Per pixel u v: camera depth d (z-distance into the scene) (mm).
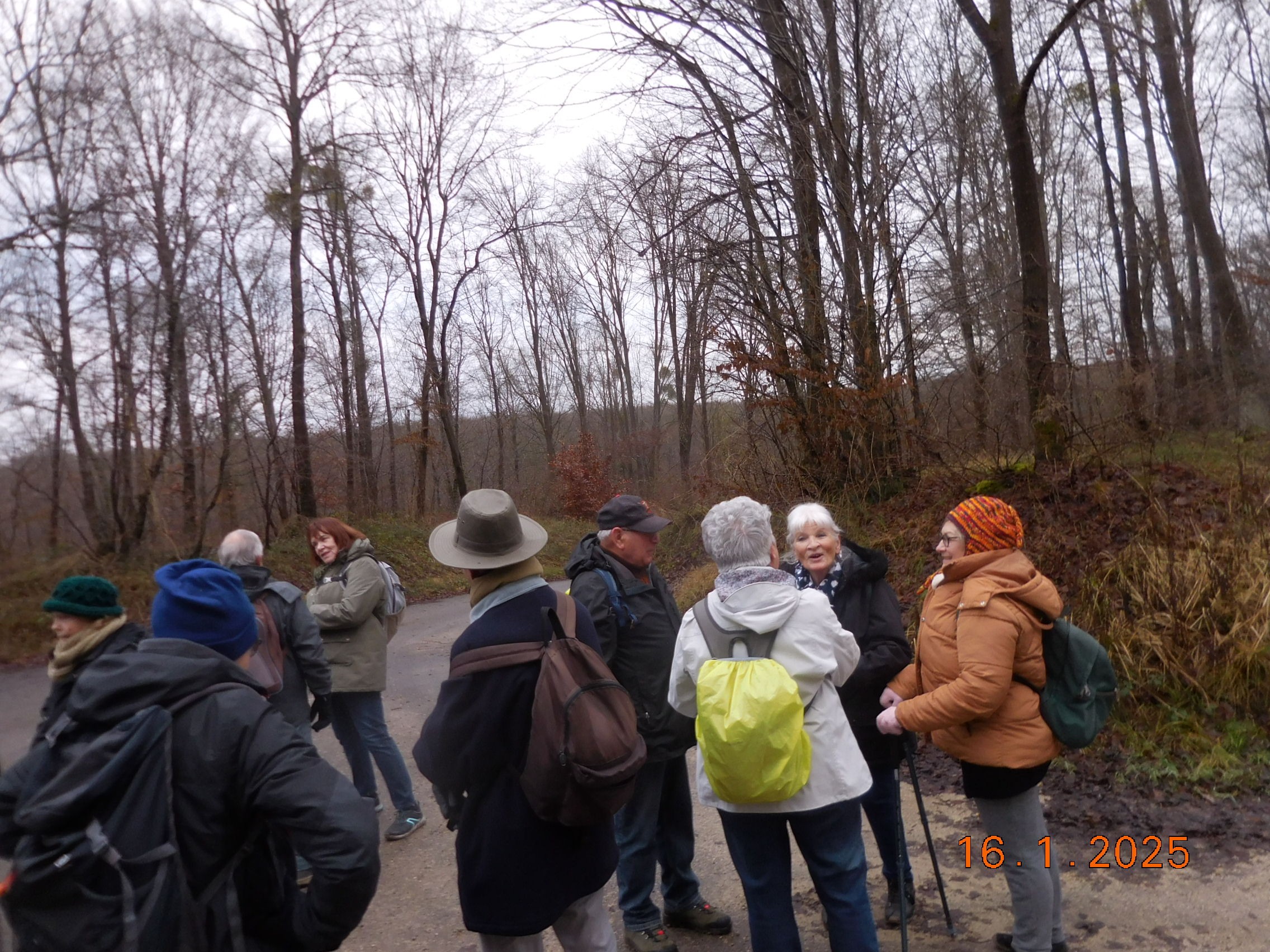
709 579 10797
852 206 9891
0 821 1867
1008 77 8883
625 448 38406
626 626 3568
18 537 15234
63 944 1762
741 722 2674
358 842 1872
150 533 15266
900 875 3455
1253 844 4359
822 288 9828
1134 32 11719
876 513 9594
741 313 10062
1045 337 8797
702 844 4762
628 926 3674
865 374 9609
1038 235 9000
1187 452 8695
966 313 10094
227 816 1898
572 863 2654
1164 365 10484
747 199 10172
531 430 45438
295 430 20594
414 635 12727
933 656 3256
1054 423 8352
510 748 2627
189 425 15445
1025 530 7648
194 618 2090
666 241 10367
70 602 2914
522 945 2686
